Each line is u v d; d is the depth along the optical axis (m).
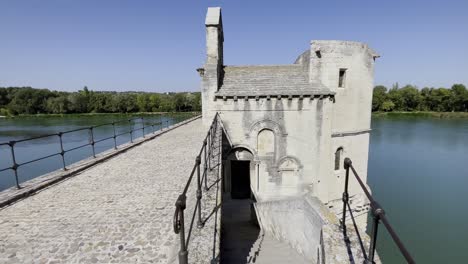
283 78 17.12
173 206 6.21
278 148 16.28
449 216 22.77
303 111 15.93
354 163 17.62
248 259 9.96
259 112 16.14
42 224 5.45
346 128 16.94
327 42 16.09
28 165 24.78
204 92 16.42
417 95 102.00
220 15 18.30
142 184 7.80
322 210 8.30
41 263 4.22
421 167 35.66
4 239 4.90
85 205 6.37
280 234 11.62
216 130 12.65
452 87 95.88
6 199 6.44
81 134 44.41
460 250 18.19
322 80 16.31
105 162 10.49
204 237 4.52
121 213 5.91
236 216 15.45
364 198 18.08
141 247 4.60
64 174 8.48
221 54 19.78
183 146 13.48
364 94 17.36
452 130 64.25
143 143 14.66
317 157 16.20
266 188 16.70
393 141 51.84
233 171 18.64
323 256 5.78
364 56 16.97
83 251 4.51
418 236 20.02
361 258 5.18
